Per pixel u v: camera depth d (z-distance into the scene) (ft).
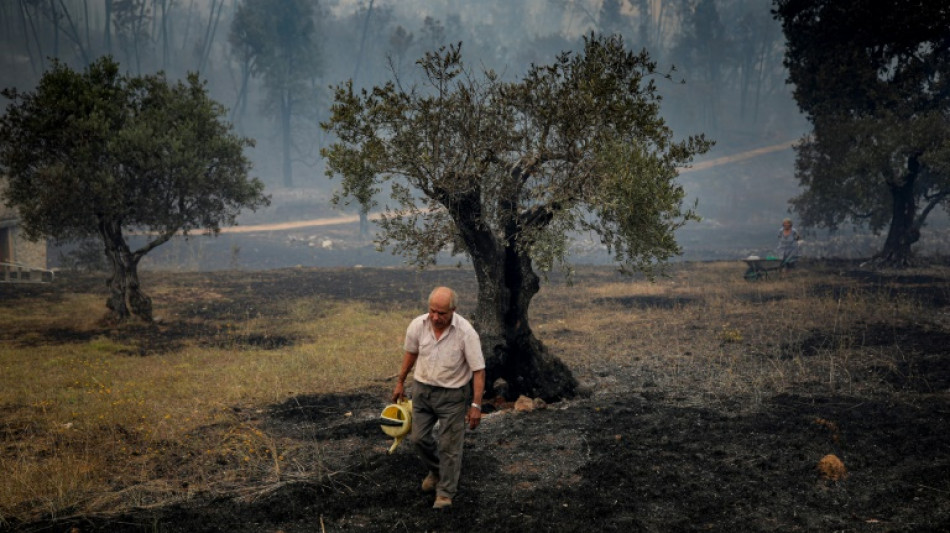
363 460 19.44
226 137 48.44
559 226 24.67
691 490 16.69
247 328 45.60
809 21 69.21
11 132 41.73
